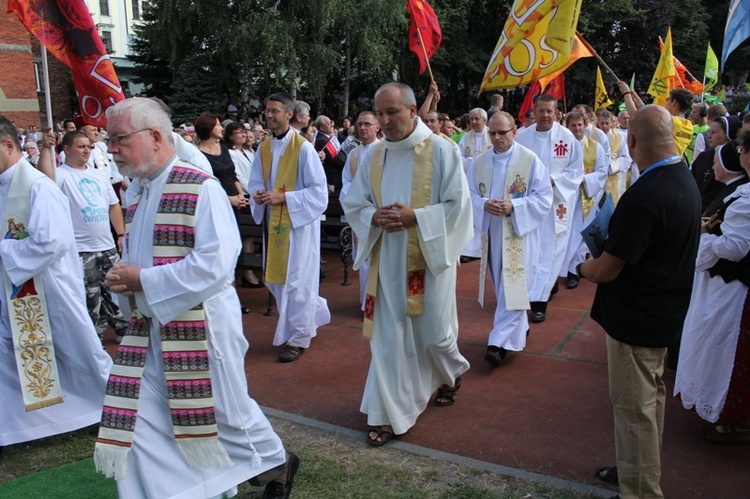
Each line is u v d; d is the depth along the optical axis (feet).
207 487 9.18
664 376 16.11
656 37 106.42
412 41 19.08
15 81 55.83
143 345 8.93
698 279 12.79
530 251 17.43
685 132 20.66
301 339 17.72
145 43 95.14
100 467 8.67
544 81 29.25
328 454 12.43
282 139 18.26
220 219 8.79
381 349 12.85
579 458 12.13
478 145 30.40
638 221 9.03
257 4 76.95
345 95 87.30
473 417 13.96
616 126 33.30
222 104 85.97
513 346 16.58
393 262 12.80
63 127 48.14
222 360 9.14
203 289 8.59
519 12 19.25
